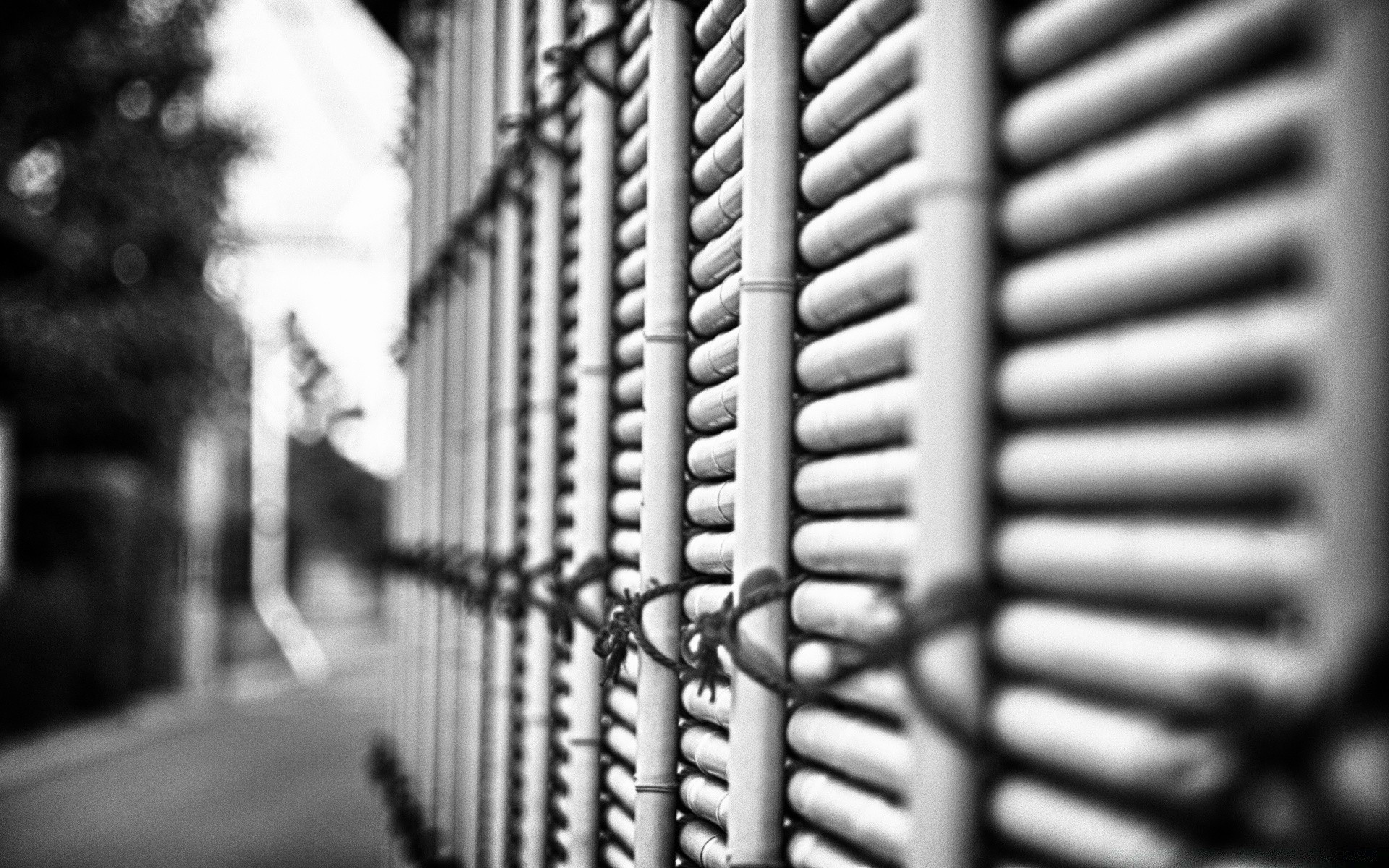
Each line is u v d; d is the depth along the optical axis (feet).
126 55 55.42
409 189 32.60
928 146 5.62
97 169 56.29
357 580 254.47
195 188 57.67
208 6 56.54
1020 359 5.37
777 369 8.09
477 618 19.07
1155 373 4.60
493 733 16.63
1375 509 3.79
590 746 12.76
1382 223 3.79
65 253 56.44
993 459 5.49
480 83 19.48
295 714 69.56
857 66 7.28
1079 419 5.14
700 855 9.72
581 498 12.66
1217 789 4.35
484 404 19.20
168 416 63.52
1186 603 4.64
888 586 6.87
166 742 56.44
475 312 19.98
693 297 10.55
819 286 7.68
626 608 10.05
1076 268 5.04
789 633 7.97
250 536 135.13
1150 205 4.73
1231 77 4.48
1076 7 5.13
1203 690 4.40
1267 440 4.20
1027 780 5.49
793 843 7.89
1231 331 4.32
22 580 63.31
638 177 11.91
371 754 43.14
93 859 31.65
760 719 7.97
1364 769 4.02
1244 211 4.32
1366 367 3.81
